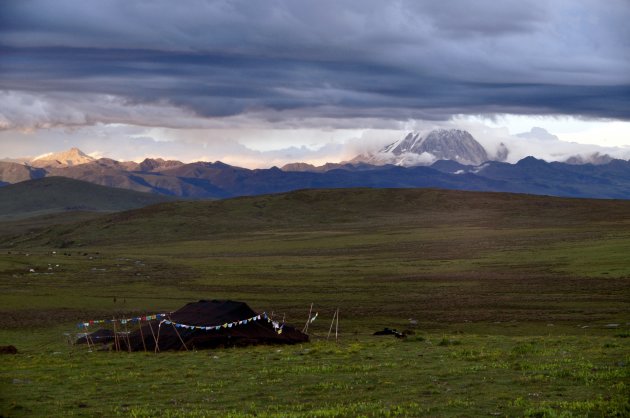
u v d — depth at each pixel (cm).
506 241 15950
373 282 9638
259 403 2481
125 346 4516
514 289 8019
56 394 2794
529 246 14225
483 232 19125
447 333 5097
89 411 2441
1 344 5241
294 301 7850
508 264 11138
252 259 15288
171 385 2909
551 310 6184
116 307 7606
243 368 3312
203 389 2770
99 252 19262
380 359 3406
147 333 4581
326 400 2481
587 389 2441
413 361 3281
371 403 2364
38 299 8331
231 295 8594
